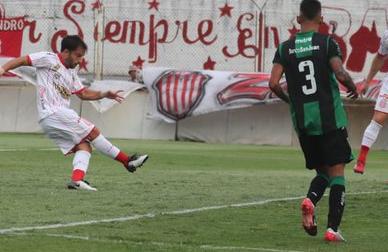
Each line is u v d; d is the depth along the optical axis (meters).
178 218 21.69
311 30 18.97
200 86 61.84
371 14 62.91
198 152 50.03
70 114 27.22
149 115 63.41
